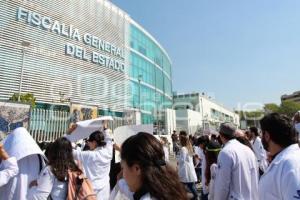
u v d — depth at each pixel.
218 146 5.86
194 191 7.71
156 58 49.22
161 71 52.19
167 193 1.62
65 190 3.21
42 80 23.41
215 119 74.81
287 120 2.48
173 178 1.70
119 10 36.09
